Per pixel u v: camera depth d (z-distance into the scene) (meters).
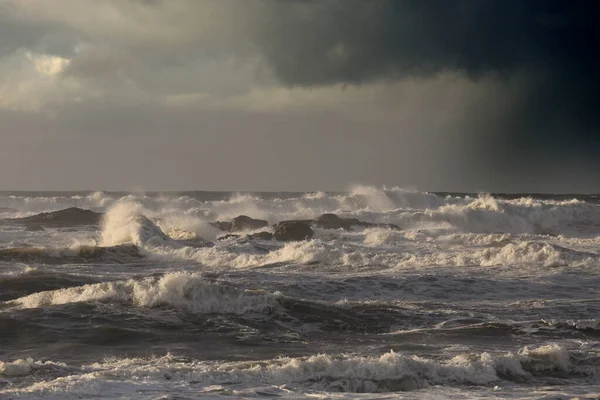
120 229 137.25
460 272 95.06
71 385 36.97
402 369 43.38
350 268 101.19
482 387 42.59
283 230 147.88
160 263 111.31
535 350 48.94
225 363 45.47
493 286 83.81
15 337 54.84
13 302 66.38
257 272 96.38
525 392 40.84
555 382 45.12
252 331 58.38
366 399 37.16
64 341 54.06
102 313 60.81
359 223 181.75
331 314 63.94
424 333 59.03
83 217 199.88
